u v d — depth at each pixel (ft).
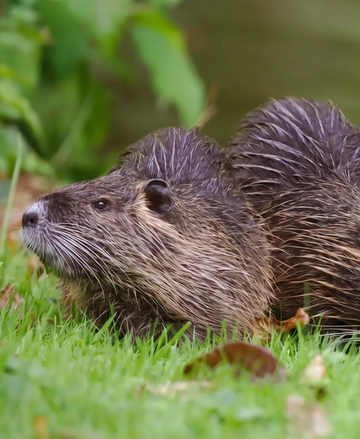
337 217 33.27
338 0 129.08
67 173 65.82
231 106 95.55
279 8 123.44
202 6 119.34
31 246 29.35
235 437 18.78
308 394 21.86
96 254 29.32
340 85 101.30
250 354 24.21
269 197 34.14
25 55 57.31
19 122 62.54
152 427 18.78
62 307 32.07
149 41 61.98
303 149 34.53
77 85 66.03
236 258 31.04
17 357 24.35
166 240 29.94
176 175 31.76
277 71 104.01
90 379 22.43
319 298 32.91
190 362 24.35
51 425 18.61
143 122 93.35
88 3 57.16
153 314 30.42
